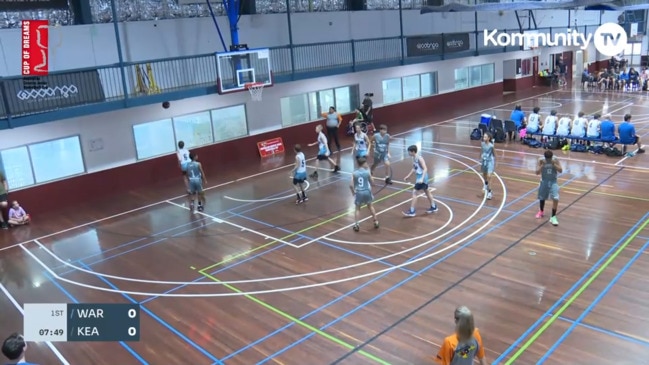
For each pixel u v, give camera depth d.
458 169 15.84
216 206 14.11
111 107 14.80
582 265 9.18
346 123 22.81
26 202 14.56
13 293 9.80
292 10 21.53
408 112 25.64
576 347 6.86
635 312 7.60
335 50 22.53
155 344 7.67
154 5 17.70
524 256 9.70
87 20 16.17
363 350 7.13
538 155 16.97
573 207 12.06
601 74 32.41
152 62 15.62
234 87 17.47
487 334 7.27
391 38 22.67
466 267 9.43
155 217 13.65
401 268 9.59
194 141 18.25
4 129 13.20
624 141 16.11
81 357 7.46
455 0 27.58
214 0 18.70
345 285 9.09
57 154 15.12
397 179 15.30
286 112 20.77
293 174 13.72
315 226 12.05
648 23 41.38
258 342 7.52
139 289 9.54
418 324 7.68
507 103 27.95
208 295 9.11
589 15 38.38
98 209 14.77
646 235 10.26
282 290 9.09
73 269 10.70
